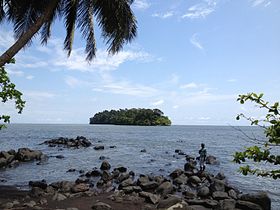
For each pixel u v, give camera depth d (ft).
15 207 40.65
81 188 53.42
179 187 59.41
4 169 84.07
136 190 53.72
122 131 392.27
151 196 46.98
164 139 235.20
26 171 81.10
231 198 49.39
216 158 112.37
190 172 71.92
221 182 54.49
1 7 39.29
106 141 204.23
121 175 67.05
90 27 43.14
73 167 88.33
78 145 163.12
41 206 42.63
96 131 393.29
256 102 13.05
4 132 346.33
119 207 43.29
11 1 40.04
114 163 97.35
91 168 86.48
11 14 42.11
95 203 44.80
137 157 114.21
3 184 62.23
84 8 41.63
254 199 44.21
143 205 44.50
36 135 281.54
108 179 66.33
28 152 103.71
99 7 38.81
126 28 40.32
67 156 116.57
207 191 52.01
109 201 46.70
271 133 12.59
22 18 42.39
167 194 52.60
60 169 84.69
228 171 83.15
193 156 111.65
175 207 42.01
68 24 44.39
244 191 59.36
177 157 113.70
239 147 166.61
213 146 173.78
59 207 42.42
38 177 72.18
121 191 53.21
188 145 178.70
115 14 38.78
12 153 101.86
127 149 147.74
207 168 87.97
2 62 32.19
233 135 317.42
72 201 46.42
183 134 339.57
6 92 33.45
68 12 43.45
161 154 124.57
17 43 33.01
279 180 69.97
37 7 41.50
